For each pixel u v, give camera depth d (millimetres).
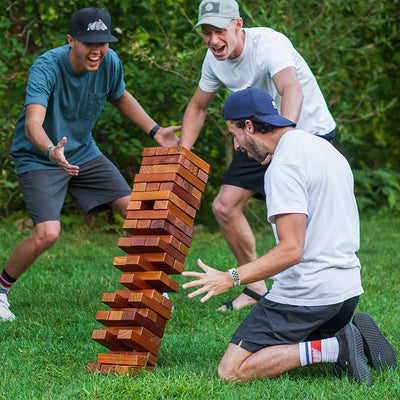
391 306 5527
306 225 3643
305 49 9344
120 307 3938
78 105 5270
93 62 5004
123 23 9812
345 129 10180
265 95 3861
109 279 6621
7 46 9578
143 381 3564
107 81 5383
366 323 3758
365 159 12961
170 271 3971
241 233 5613
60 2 9625
